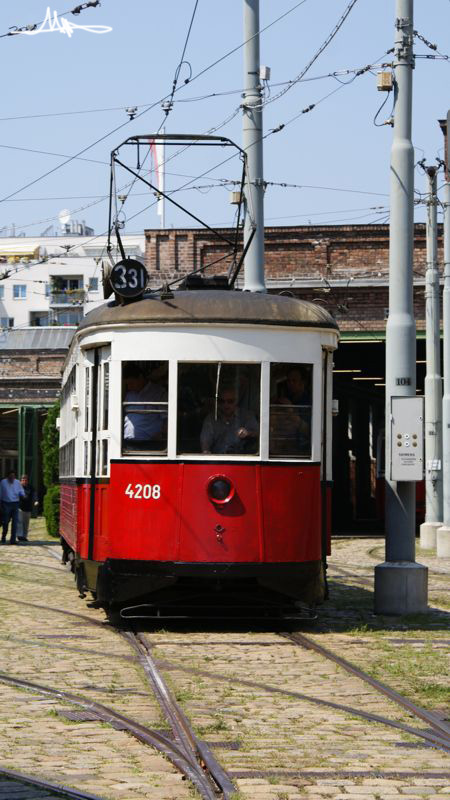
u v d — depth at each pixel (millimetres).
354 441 52594
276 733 9055
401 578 17109
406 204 17641
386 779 7695
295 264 35438
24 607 17766
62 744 8586
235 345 15453
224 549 15094
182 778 7656
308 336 15734
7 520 37500
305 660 12781
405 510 17359
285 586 15258
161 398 15461
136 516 15305
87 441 16828
